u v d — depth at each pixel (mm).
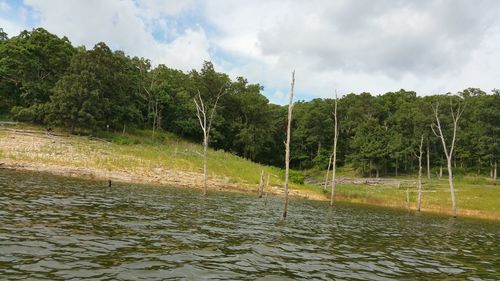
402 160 100500
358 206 44031
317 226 24312
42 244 12812
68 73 68625
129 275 10555
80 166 44281
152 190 35812
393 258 16469
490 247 22062
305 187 54656
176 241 15523
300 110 123875
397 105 124062
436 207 48469
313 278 12141
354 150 108312
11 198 21812
